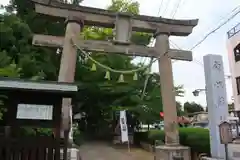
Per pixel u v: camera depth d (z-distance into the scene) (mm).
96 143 20531
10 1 18625
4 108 6688
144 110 19922
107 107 20781
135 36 21703
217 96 10680
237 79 23203
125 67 20781
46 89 6016
